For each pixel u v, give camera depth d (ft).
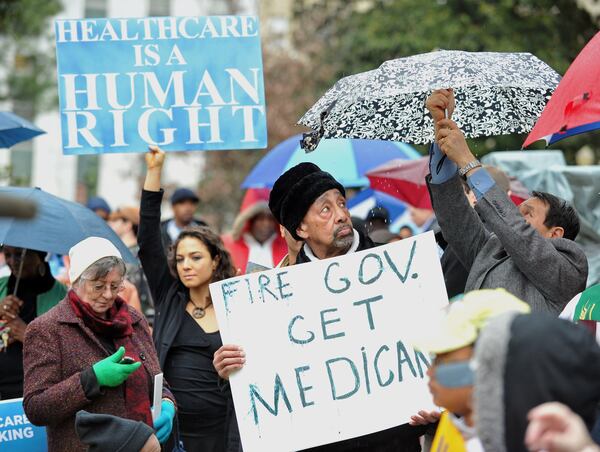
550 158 57.93
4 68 148.56
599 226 50.49
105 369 26.50
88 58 32.04
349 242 26.63
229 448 28.55
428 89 25.39
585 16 81.25
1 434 30.04
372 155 56.90
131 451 25.44
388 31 108.68
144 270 34.01
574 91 24.43
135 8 195.62
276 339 25.84
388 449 26.32
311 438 25.44
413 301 25.99
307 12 140.26
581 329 14.99
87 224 34.12
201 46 32.35
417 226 52.13
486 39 89.45
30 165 197.06
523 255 24.80
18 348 34.91
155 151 32.22
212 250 34.06
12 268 35.99
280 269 26.09
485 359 14.89
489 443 14.88
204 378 33.35
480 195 25.29
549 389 14.58
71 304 27.81
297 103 136.05
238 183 136.56
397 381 25.64
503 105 28.73
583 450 13.51
